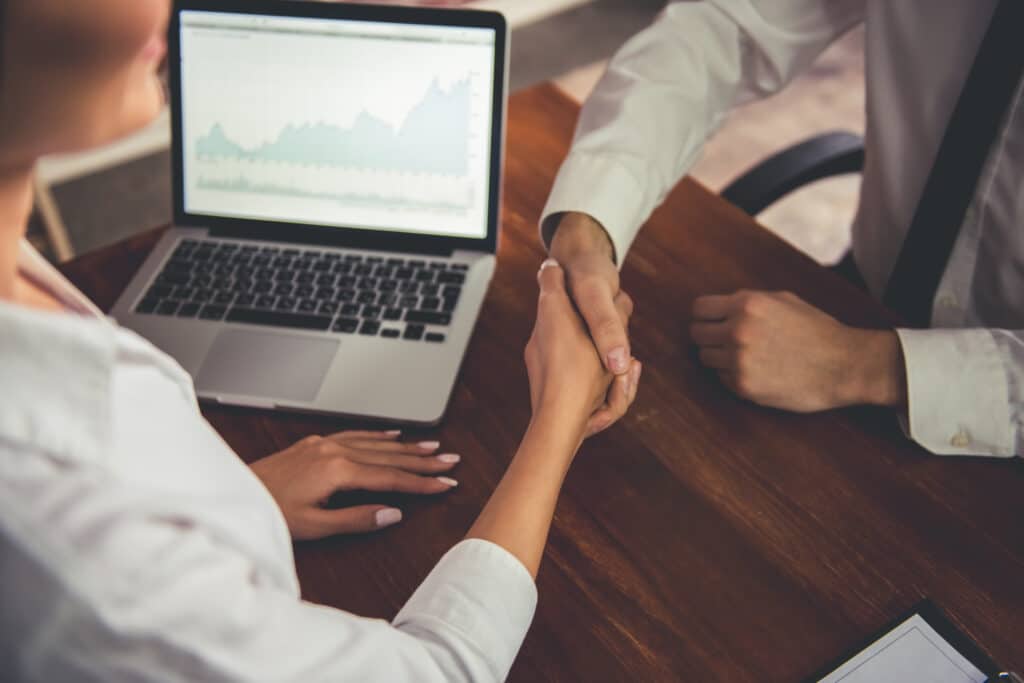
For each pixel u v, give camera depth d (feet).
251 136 2.91
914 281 3.14
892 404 2.45
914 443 2.41
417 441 2.44
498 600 1.58
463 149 2.82
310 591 2.09
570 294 2.50
